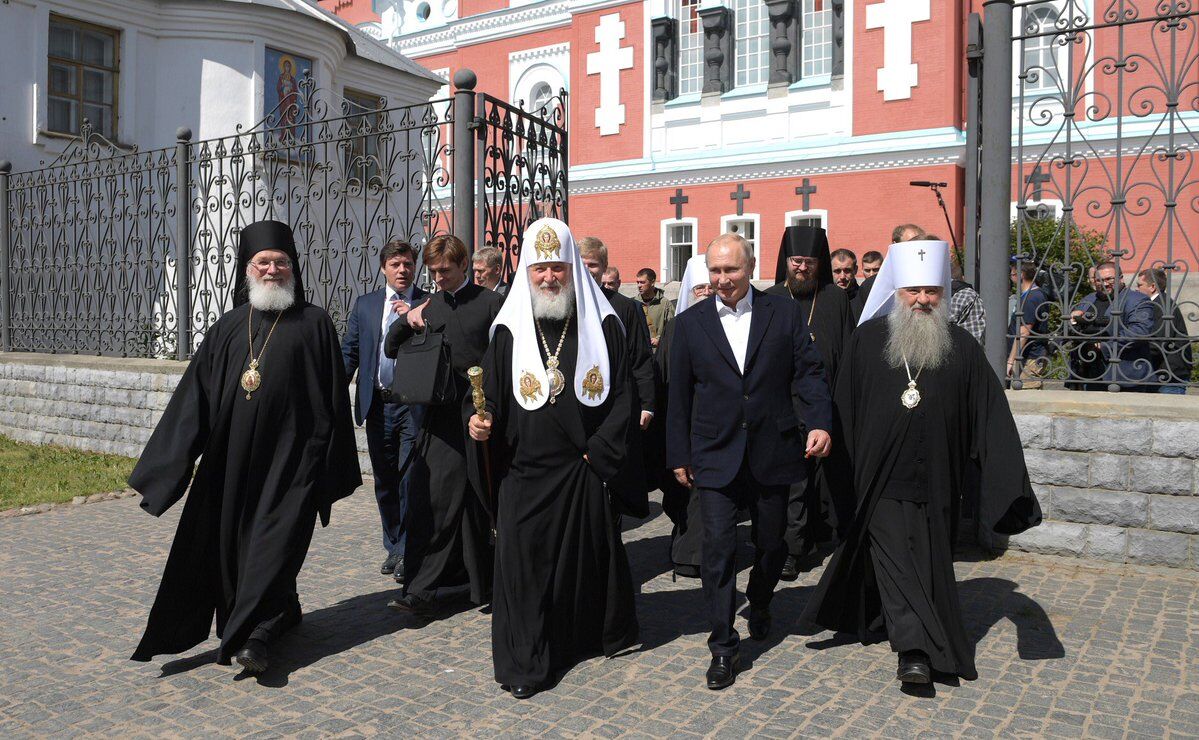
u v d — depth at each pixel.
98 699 3.84
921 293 4.00
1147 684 3.84
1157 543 5.38
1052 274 6.03
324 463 4.34
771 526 4.20
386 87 17.34
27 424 10.70
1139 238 14.70
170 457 4.16
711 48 21.25
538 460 4.08
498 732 3.49
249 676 4.07
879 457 4.01
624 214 22.20
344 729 3.53
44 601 5.14
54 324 10.61
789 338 4.18
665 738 3.42
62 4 12.77
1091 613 4.70
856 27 19.28
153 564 5.90
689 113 21.47
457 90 7.06
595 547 4.16
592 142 22.81
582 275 4.24
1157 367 6.02
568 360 4.16
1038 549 5.71
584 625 4.15
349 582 5.47
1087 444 5.54
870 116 19.22
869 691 3.82
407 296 5.75
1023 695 3.75
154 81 13.89
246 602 3.99
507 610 3.96
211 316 9.14
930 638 3.75
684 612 4.91
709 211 21.02
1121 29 5.74
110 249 9.89
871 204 19.09
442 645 4.43
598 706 3.71
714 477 4.04
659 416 5.82
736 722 3.54
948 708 3.64
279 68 14.58
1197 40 14.41
